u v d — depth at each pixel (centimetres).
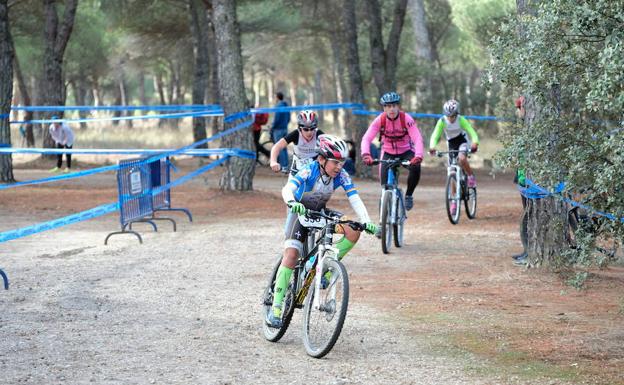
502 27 686
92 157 2945
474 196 1411
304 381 528
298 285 609
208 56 3456
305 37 3969
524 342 630
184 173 2344
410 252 1062
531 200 929
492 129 3756
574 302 778
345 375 543
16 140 3491
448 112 1312
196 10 3112
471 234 1223
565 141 664
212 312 730
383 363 573
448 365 568
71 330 657
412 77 3161
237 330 666
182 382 521
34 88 4566
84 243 1127
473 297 795
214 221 1359
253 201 1570
